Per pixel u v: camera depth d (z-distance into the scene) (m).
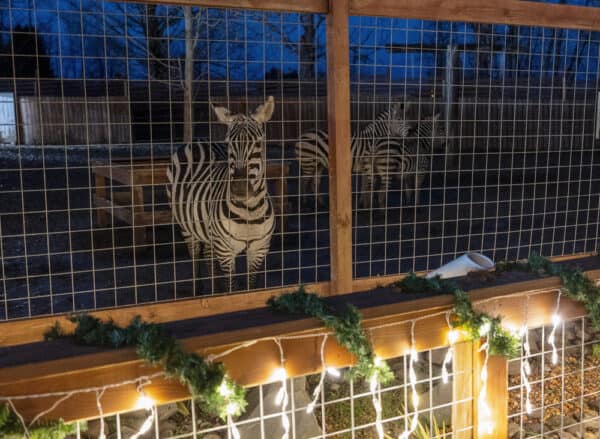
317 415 3.61
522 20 4.74
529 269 2.85
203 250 6.96
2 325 3.74
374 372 2.25
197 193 6.36
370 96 13.85
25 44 13.46
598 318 2.76
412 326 2.39
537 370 4.29
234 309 4.34
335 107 4.29
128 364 1.91
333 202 4.39
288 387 3.46
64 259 7.49
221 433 3.40
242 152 5.60
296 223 10.02
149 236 8.77
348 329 2.17
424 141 11.48
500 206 11.14
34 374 1.78
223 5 3.94
